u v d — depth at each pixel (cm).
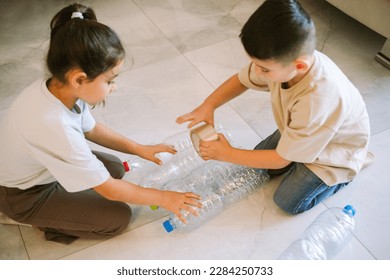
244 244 125
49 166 100
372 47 185
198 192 133
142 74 178
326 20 198
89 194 123
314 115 97
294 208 126
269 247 124
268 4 88
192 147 145
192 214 127
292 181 123
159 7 214
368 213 130
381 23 167
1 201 114
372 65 177
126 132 155
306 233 126
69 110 98
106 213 122
